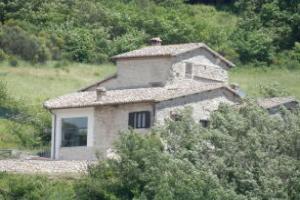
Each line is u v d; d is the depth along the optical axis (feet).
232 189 472.03
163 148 499.51
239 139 496.64
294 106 602.03
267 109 579.07
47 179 520.42
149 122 588.91
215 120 506.07
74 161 547.90
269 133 502.79
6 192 506.07
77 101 611.47
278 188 475.72
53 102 618.44
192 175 468.75
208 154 492.95
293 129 501.97
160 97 589.32
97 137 602.85
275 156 497.87
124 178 494.59
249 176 480.23
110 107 600.80
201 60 655.76
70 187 507.30
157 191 469.98
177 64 643.04
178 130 499.92
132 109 594.65
